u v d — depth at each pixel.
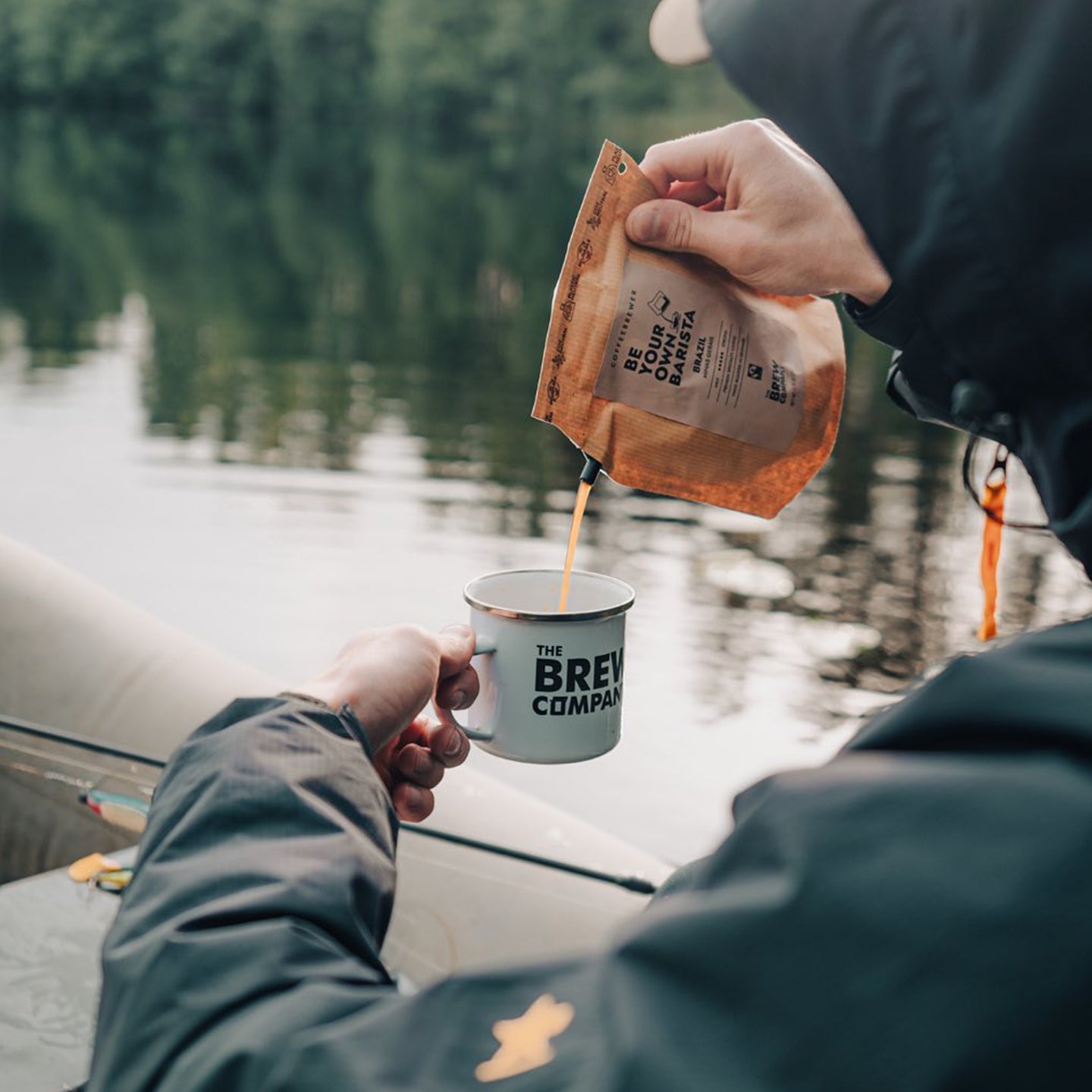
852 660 3.08
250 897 0.45
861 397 6.43
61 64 38.72
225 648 3.14
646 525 4.20
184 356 7.30
